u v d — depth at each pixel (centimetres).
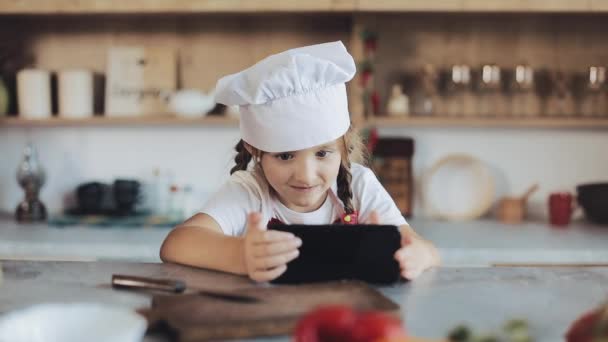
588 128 257
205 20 256
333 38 256
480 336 58
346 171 135
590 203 234
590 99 255
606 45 254
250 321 70
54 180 261
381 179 251
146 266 106
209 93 247
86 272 101
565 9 225
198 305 77
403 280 96
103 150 261
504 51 255
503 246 200
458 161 257
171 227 232
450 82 247
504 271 103
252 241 96
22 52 258
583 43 255
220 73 258
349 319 59
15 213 257
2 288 90
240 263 101
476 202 256
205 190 261
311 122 114
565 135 258
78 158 261
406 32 254
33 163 244
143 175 260
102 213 249
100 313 65
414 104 256
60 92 248
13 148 262
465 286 93
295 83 111
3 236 213
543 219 256
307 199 120
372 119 237
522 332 63
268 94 112
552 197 240
